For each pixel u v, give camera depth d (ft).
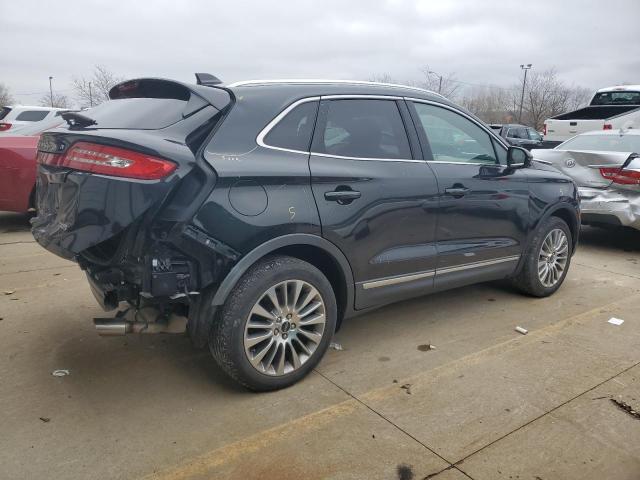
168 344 12.76
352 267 11.32
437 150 13.15
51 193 10.31
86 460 8.46
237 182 9.55
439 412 9.94
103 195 8.96
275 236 9.98
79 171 9.27
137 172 8.89
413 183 12.16
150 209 8.90
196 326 9.79
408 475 8.23
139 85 11.44
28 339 12.83
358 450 8.81
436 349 12.69
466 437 9.19
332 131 11.28
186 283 9.30
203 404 10.15
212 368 11.61
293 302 10.52
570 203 16.48
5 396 10.29
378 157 11.86
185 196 9.11
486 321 14.52
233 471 8.29
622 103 42.83
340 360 12.07
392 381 11.12
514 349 12.71
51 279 17.38
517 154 14.78
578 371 11.60
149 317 10.02
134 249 9.14
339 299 11.69
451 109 13.84
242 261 9.68
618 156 21.53
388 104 12.44
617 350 12.69
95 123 10.64
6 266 18.84
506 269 15.15
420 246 12.60
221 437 9.12
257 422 9.57
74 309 14.78
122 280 9.82
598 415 9.89
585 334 13.66
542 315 15.01
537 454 8.75
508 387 10.89
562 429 9.44
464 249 13.56
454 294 16.81
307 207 10.34
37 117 44.24
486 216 13.99
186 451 8.73
